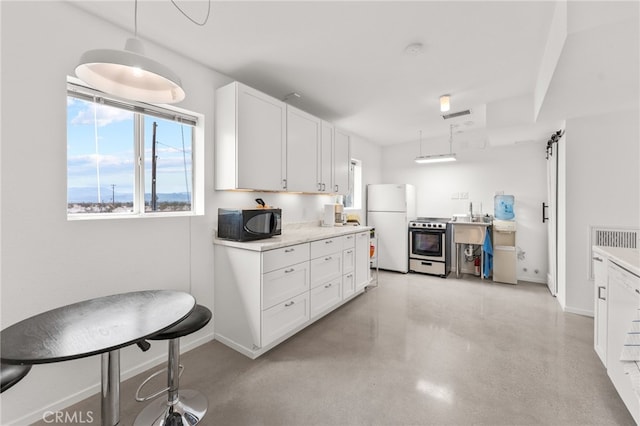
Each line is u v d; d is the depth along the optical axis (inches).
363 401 67.2
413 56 90.2
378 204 202.2
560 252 132.0
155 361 82.8
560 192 131.8
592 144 115.9
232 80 104.3
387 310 125.6
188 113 92.4
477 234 173.5
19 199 59.9
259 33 78.0
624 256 66.3
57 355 37.0
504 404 65.7
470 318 116.2
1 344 40.1
